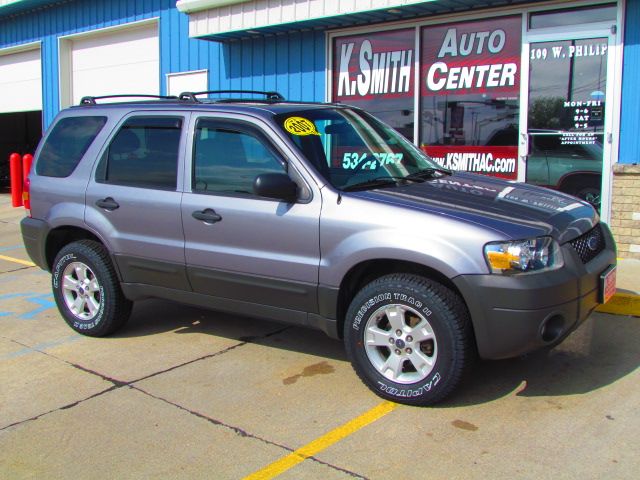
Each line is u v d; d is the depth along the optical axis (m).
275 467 3.51
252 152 4.68
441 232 3.90
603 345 5.09
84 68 14.91
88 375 4.83
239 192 4.69
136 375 4.80
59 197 5.64
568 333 4.04
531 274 3.78
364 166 4.72
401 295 4.02
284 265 4.45
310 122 4.79
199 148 4.93
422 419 3.97
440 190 4.48
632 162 7.58
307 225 4.33
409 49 9.31
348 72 10.03
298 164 4.45
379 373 4.21
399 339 4.10
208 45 11.87
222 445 3.76
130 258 5.23
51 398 4.45
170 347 5.36
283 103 5.25
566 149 8.04
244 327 5.82
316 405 4.22
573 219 4.29
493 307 3.79
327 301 4.33
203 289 4.94
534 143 8.30
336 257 4.22
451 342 3.91
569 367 4.68
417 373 4.10
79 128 5.73
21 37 16.11
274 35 10.80
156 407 4.27
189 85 12.37
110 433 3.94
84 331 5.64
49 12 15.23
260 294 4.65
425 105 9.26
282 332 5.66
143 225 5.14
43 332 5.86
